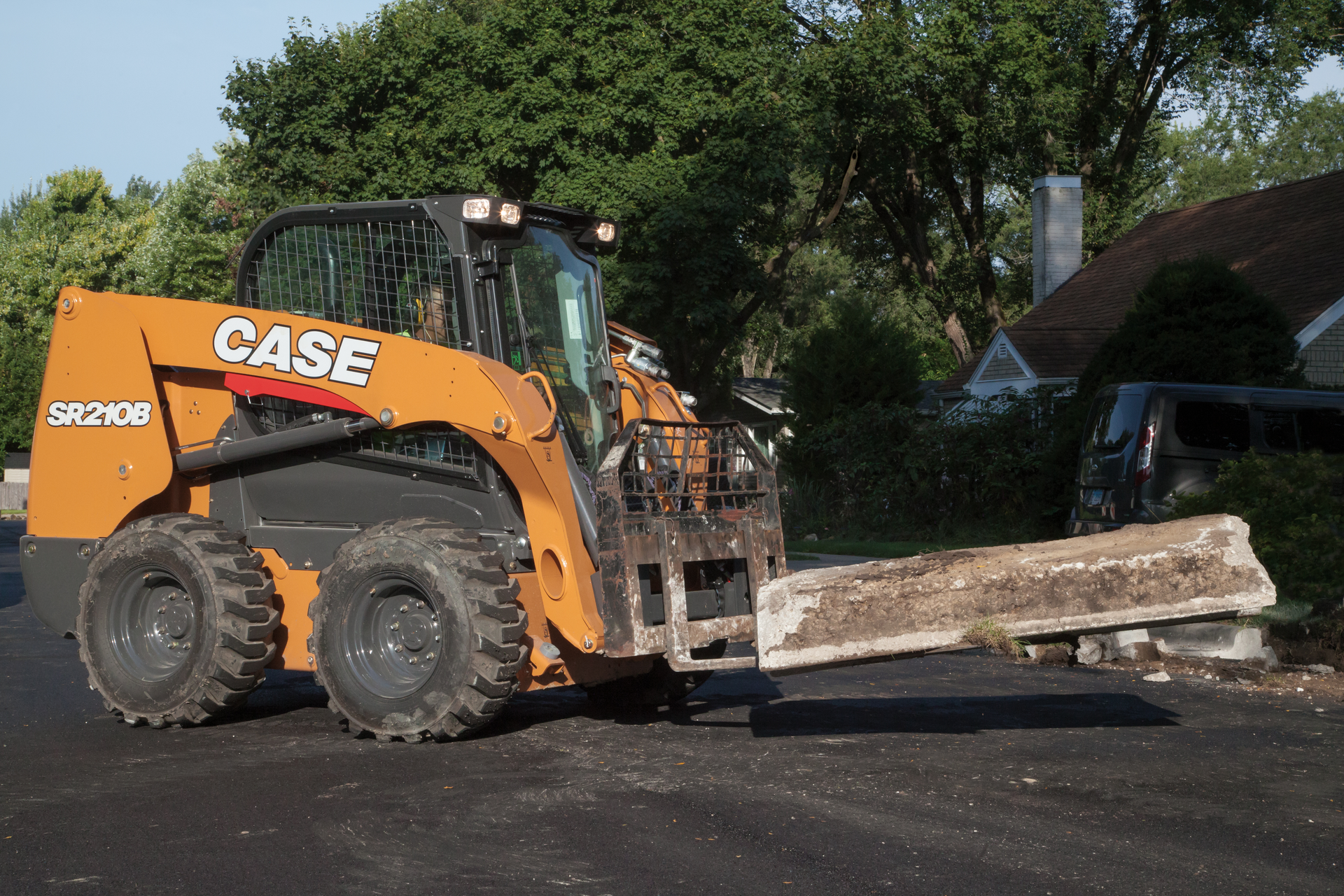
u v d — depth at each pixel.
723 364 34.94
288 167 27.25
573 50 26.08
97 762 5.42
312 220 6.48
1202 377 15.28
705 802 4.61
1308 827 4.30
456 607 5.55
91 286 75.81
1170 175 69.69
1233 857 3.96
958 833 4.20
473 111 25.88
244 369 6.41
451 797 4.68
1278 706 6.71
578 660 6.07
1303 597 8.45
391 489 6.30
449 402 5.80
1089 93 34.38
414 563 5.62
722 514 6.09
